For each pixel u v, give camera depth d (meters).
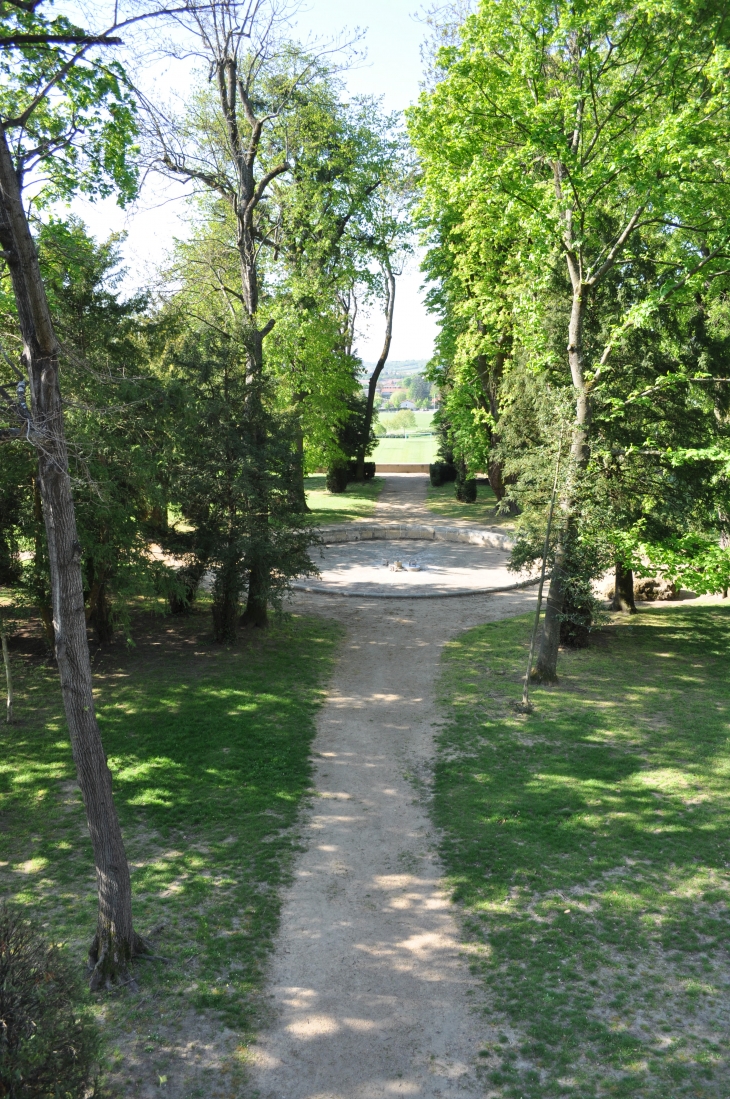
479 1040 8.01
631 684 19.08
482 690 18.77
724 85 14.48
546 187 17.44
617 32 16.05
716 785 13.59
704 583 20.25
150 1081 7.41
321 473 65.69
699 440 21.17
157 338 20.97
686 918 9.92
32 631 22.44
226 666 20.08
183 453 19.73
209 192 26.38
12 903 10.19
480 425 40.06
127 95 12.70
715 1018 8.17
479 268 33.41
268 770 14.43
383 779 14.29
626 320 17.11
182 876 11.05
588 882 10.82
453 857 11.59
